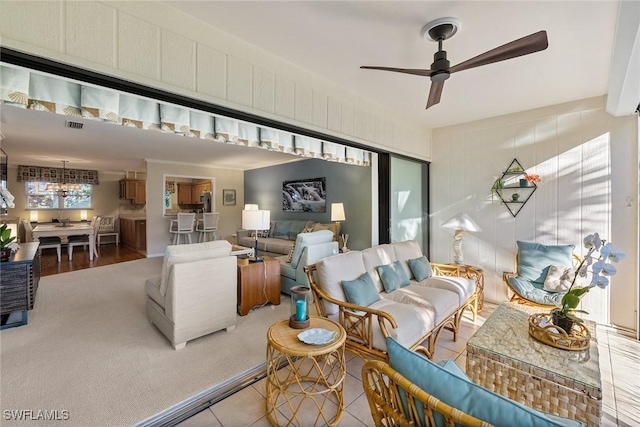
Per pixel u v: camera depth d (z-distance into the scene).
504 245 3.81
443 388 0.89
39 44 1.37
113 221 8.89
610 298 3.09
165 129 2.20
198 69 1.92
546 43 1.56
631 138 2.98
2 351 2.45
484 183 3.97
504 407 0.79
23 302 2.95
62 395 1.90
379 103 3.43
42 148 5.53
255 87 2.23
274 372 1.82
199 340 2.69
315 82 2.70
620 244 3.04
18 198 7.54
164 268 2.63
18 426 1.63
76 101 1.80
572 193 3.31
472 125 4.08
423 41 2.15
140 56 1.67
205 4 1.78
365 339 2.08
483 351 1.84
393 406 1.02
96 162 7.29
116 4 1.60
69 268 5.61
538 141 3.54
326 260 2.48
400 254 3.36
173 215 7.36
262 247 6.09
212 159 6.93
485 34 2.05
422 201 4.48
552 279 3.07
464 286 2.98
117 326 2.96
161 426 1.68
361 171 5.29
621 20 1.62
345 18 1.90
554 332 1.92
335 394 1.87
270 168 7.59
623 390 2.08
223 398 1.93
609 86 2.46
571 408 1.52
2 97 1.47
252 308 3.51
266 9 1.82
